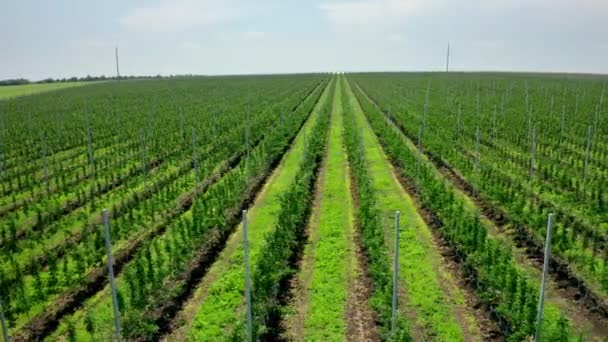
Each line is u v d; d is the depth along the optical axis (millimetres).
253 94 76812
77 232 18500
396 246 10938
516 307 11320
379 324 12188
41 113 53562
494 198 19047
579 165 26031
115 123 43875
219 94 78938
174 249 14609
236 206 20391
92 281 14531
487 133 34312
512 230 17703
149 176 25828
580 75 133500
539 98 57375
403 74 151125
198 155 29297
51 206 20984
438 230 17672
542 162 25844
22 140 36000
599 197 18625
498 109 46594
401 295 13406
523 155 28781
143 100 69062
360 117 49000
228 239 17625
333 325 12172
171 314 12930
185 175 25406
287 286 14148
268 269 13086
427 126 36125
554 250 14734
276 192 23234
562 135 32219
